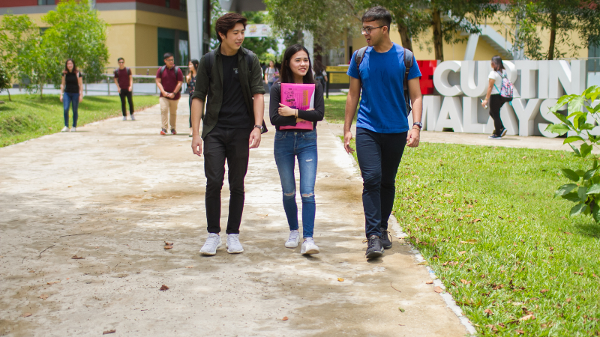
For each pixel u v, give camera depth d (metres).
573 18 21.33
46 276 4.12
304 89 4.60
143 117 18.02
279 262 4.49
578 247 5.03
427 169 8.56
